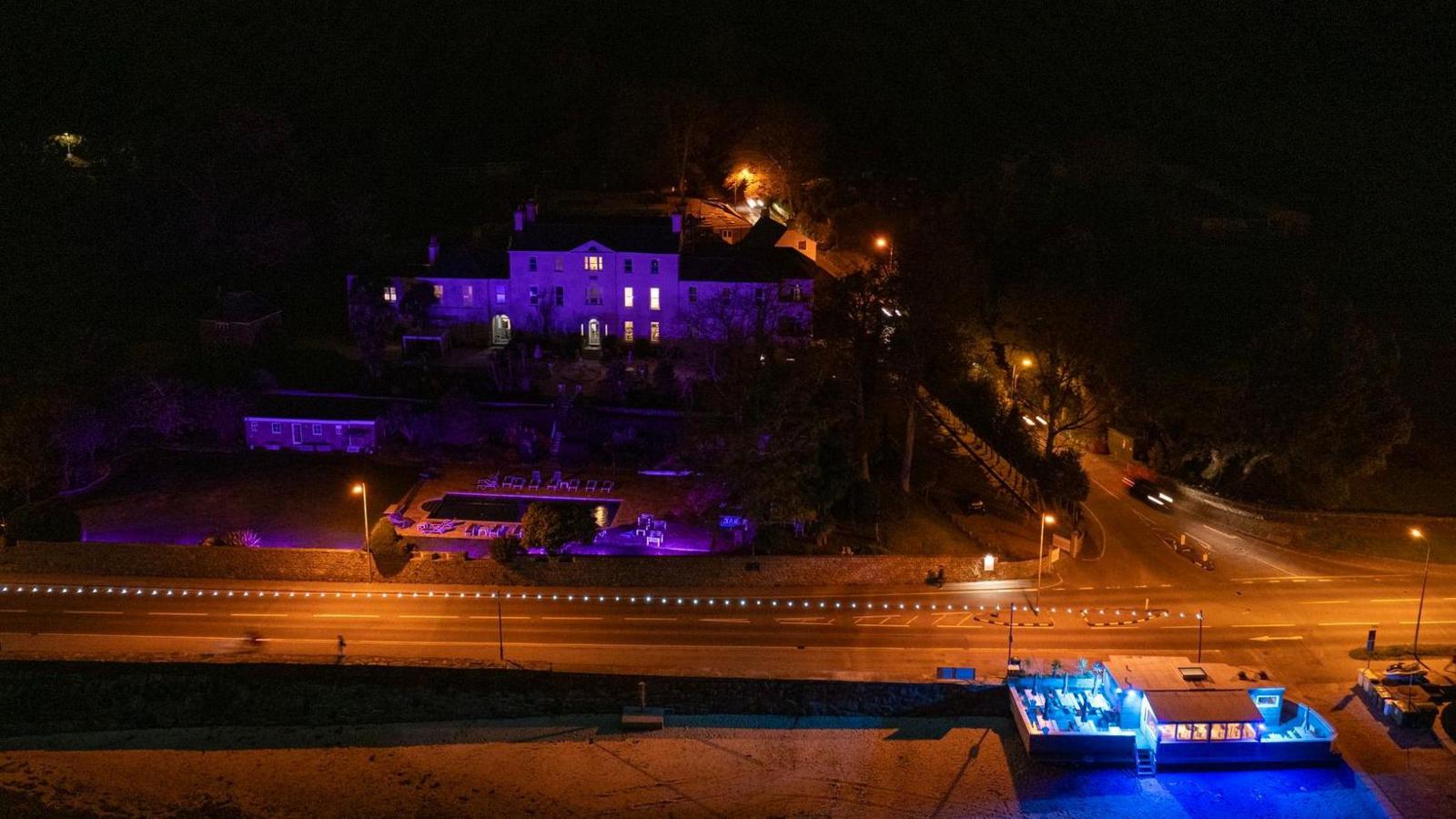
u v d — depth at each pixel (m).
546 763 58.62
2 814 54.06
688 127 127.88
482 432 84.06
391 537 72.62
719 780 57.38
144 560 70.50
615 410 85.88
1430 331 111.75
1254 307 94.62
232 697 61.53
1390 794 56.19
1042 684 62.25
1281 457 84.12
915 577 72.31
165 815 54.38
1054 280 95.62
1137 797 56.53
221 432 83.25
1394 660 65.38
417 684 61.69
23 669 60.88
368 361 89.38
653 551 72.19
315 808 55.06
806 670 62.84
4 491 74.62
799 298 92.31
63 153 115.69
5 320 91.19
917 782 57.44
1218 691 59.41
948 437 88.69
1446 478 91.50
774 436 70.88
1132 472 90.31
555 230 95.81
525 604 68.56
